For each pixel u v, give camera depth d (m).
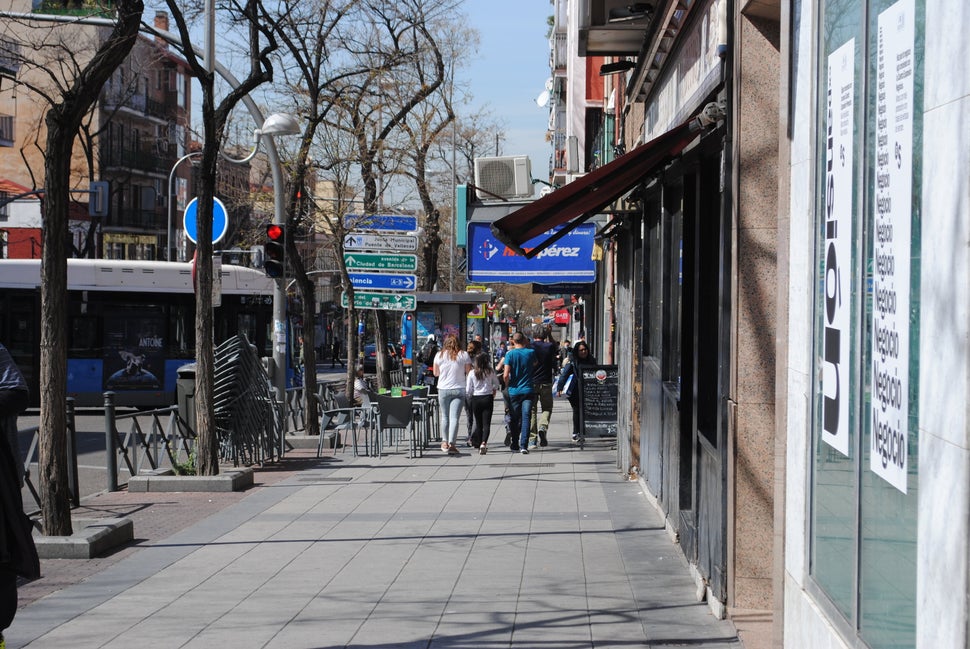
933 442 3.23
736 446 7.20
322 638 6.98
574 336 51.97
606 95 25.28
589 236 19.44
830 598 4.66
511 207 19.69
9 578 5.88
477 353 19.02
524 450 18.91
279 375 19.41
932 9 3.32
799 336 5.34
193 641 6.91
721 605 7.32
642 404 13.94
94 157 60.06
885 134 3.85
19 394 5.87
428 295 33.66
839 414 4.51
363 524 11.28
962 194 3.01
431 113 27.31
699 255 8.80
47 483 9.70
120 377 29.41
